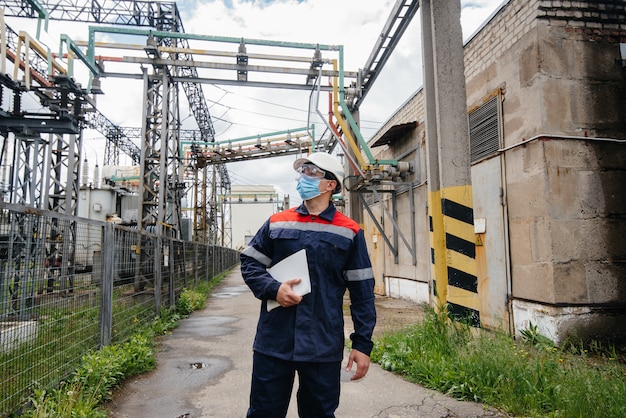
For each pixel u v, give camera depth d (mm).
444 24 6406
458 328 5598
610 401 3506
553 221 6312
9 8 16016
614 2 6793
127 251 6473
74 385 3881
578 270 6266
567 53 6621
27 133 11117
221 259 26453
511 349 4762
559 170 6410
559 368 4359
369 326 2381
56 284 4137
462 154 6215
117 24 16781
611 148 6586
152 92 14547
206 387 4645
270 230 2473
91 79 12906
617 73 6734
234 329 8203
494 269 7691
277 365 2285
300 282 2287
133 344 5559
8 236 3465
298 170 2570
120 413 3865
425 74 6820
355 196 15797
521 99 6945
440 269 6395
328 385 2273
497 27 7648
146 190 14328
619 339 6184
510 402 3820
